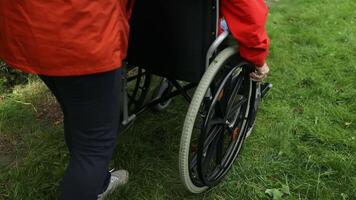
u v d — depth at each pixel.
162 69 2.20
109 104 1.66
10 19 1.48
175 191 2.41
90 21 1.44
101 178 1.77
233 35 1.92
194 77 2.12
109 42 1.50
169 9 1.94
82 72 1.51
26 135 2.77
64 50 1.47
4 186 2.42
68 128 1.76
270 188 2.44
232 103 2.26
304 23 4.28
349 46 3.84
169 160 2.60
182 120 2.89
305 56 3.69
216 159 2.38
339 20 4.34
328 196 2.38
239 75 2.22
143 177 2.48
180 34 2.00
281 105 3.09
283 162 2.61
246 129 2.54
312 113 3.01
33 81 3.27
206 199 2.37
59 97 1.68
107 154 1.76
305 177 2.51
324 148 2.72
